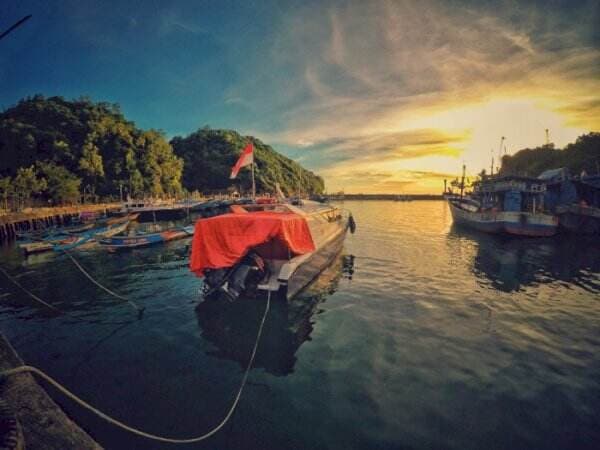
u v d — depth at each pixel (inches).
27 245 732.7
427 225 1401.3
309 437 173.3
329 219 633.0
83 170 2142.0
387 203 4559.5
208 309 376.5
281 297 362.9
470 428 178.9
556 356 260.4
